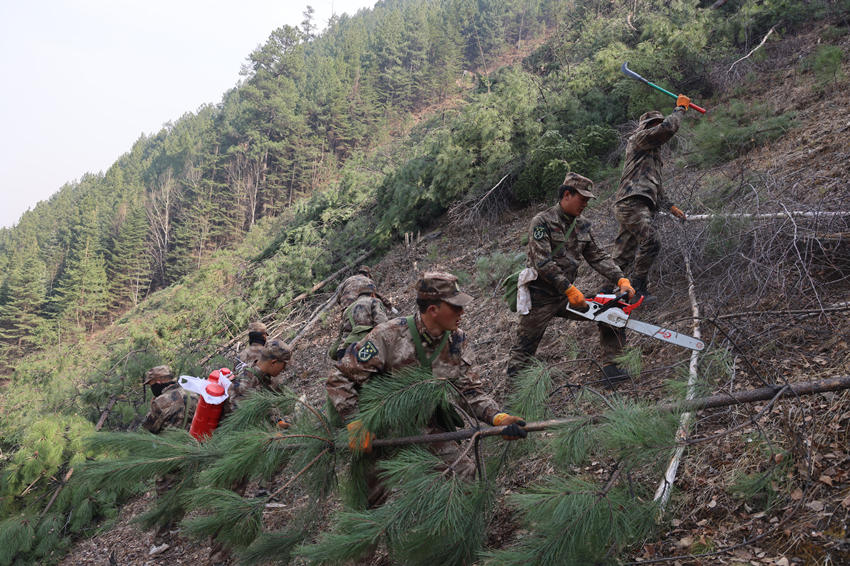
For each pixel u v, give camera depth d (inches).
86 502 242.1
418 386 90.5
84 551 222.2
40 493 261.0
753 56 378.3
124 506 250.7
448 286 90.9
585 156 348.5
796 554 78.2
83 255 3164.4
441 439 94.7
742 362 126.2
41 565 227.1
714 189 205.2
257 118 3592.5
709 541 87.3
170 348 403.9
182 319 452.1
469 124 402.6
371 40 4439.0
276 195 3201.3
